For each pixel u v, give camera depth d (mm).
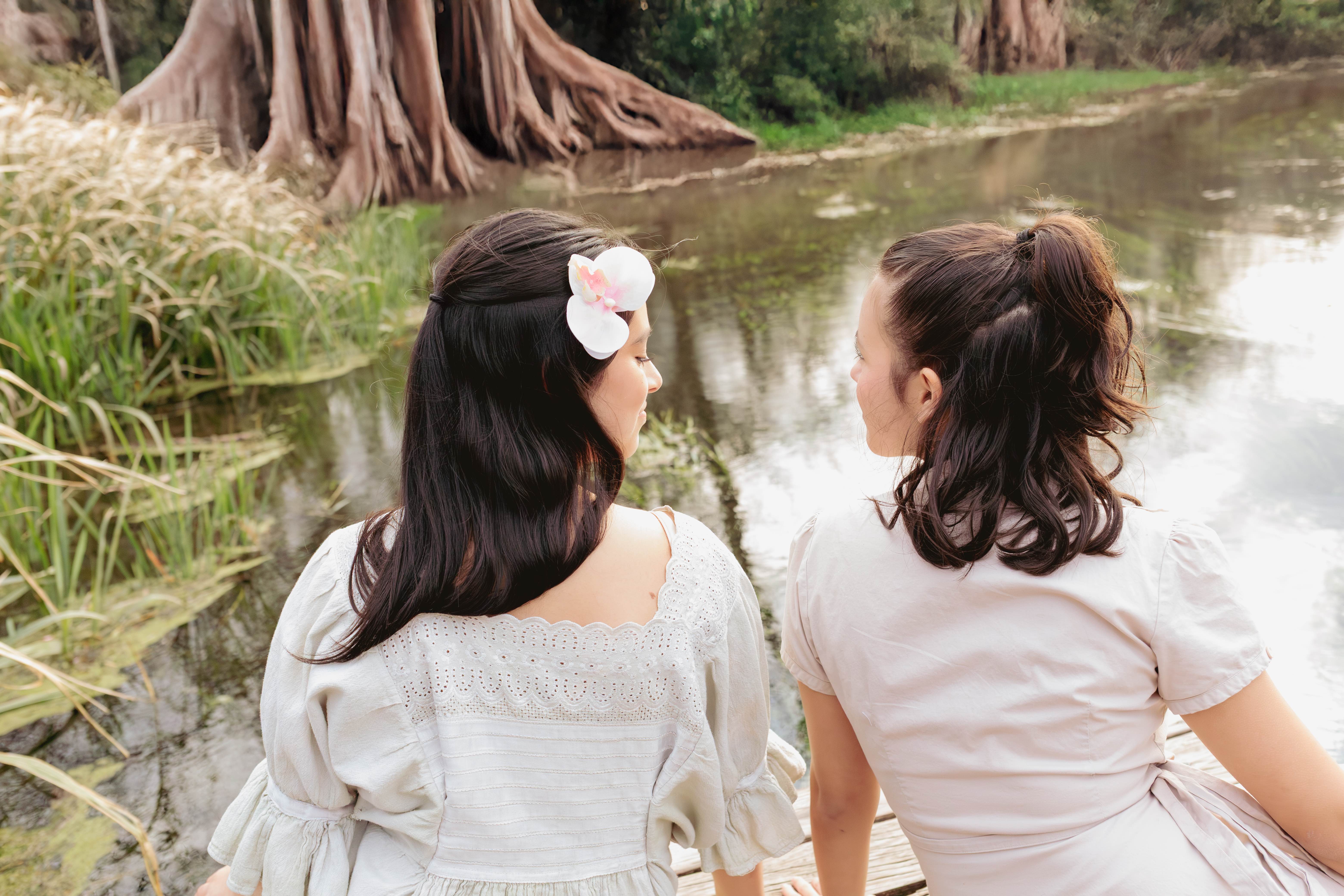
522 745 876
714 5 12461
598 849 896
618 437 909
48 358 4121
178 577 3037
